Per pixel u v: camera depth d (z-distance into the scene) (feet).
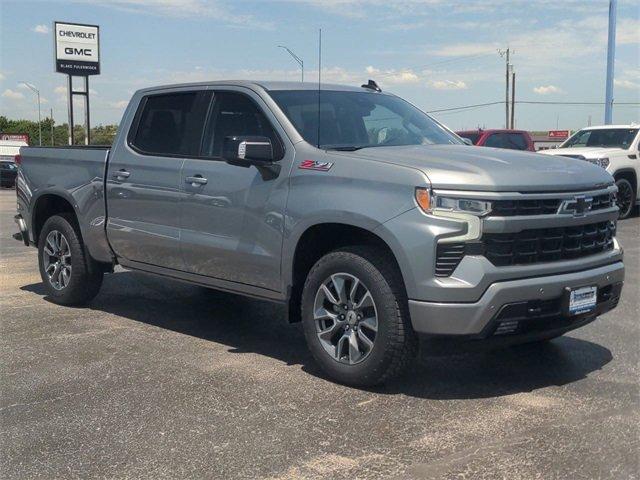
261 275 17.46
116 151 21.53
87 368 17.33
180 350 18.86
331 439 13.05
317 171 16.16
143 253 20.68
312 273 16.16
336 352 15.90
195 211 18.85
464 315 13.99
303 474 11.71
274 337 20.22
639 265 31.32
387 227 14.53
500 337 14.66
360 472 11.76
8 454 12.66
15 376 16.75
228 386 15.96
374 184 15.05
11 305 24.11
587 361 17.63
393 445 12.76
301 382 16.20
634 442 12.78
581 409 14.42
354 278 15.38
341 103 19.06
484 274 13.98
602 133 52.95
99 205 21.85
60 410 14.64
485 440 12.92
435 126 20.54
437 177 14.29
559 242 15.10
